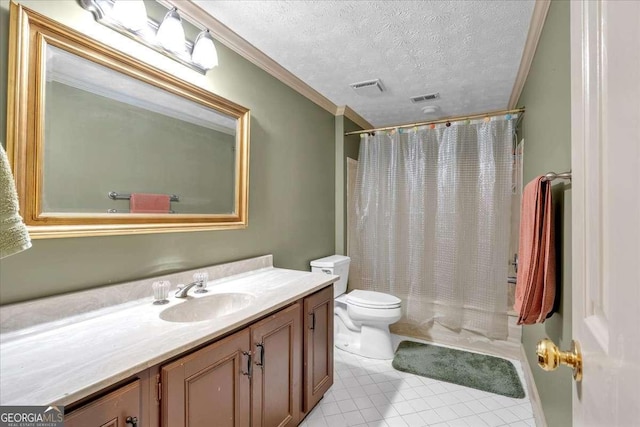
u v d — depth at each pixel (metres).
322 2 1.49
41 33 1.04
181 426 0.95
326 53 1.96
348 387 2.02
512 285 2.62
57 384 0.72
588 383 0.54
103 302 1.20
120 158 1.29
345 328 2.63
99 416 0.75
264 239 2.10
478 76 2.26
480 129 2.60
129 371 0.80
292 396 1.51
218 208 1.74
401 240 2.93
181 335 1.00
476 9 1.52
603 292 0.48
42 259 1.06
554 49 1.32
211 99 1.67
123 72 1.28
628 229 0.39
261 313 1.27
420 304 2.82
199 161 1.63
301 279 1.79
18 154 1.00
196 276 1.49
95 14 1.20
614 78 0.44
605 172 0.47
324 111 2.84
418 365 2.29
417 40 1.80
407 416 1.73
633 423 0.36
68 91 1.12
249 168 1.95
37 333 0.99
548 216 1.15
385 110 3.03
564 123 1.18
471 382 2.07
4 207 0.48
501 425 1.66
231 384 1.14
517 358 2.42
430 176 2.81
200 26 1.64
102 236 1.23
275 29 1.71
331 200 2.96
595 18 0.52
